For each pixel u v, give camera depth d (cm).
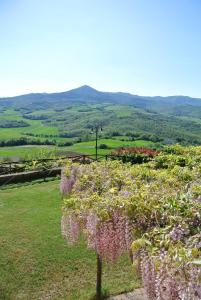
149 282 342
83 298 602
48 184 1453
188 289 284
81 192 655
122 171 734
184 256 298
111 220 473
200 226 388
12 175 1490
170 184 632
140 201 457
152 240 368
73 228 551
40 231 892
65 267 708
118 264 712
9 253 767
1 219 997
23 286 646
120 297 599
